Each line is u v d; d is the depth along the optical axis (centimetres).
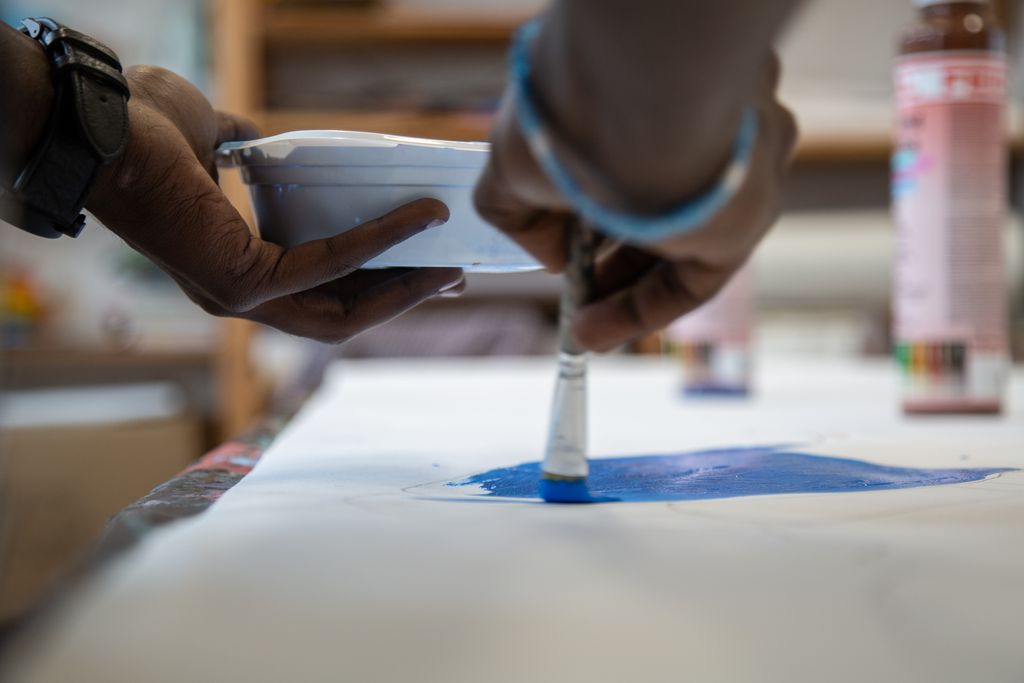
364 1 262
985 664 32
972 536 48
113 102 56
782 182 51
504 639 35
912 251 84
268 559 45
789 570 43
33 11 247
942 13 82
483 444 72
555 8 43
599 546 47
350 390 111
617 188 46
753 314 99
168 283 259
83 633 35
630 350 244
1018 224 272
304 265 59
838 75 274
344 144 58
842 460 66
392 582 41
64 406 206
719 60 39
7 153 56
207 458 68
